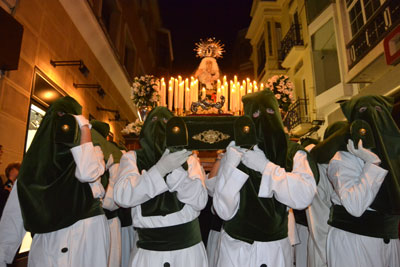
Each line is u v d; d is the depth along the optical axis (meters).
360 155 1.87
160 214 1.83
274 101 1.98
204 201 1.90
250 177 1.87
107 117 9.17
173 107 3.70
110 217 2.46
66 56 6.23
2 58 3.87
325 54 10.16
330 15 9.10
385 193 1.86
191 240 1.86
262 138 1.91
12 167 3.88
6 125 4.24
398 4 6.30
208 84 3.71
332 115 9.48
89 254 1.83
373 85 7.35
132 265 1.85
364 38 7.48
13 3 4.44
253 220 1.81
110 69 9.30
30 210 1.75
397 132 1.96
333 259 1.97
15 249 1.83
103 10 9.93
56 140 1.79
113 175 2.49
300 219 2.76
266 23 14.20
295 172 1.85
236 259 1.81
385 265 1.86
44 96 5.29
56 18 5.79
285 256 1.82
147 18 16.14
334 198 2.06
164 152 1.86
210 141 1.91
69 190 1.83
